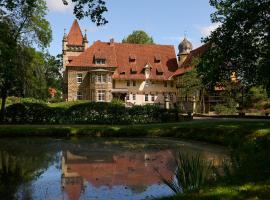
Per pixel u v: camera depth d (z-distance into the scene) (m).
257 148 14.41
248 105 56.56
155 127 33.69
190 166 10.86
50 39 43.34
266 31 30.55
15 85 40.97
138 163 19.36
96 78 73.50
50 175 16.31
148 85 78.94
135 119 41.03
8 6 20.31
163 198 9.62
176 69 81.56
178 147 25.66
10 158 20.78
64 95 82.12
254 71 31.72
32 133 32.19
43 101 58.75
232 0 32.00
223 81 33.38
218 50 32.09
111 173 16.73
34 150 23.98
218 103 62.06
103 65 75.31
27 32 42.06
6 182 14.91
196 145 26.73
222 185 9.91
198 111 64.81
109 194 13.05
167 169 17.66
